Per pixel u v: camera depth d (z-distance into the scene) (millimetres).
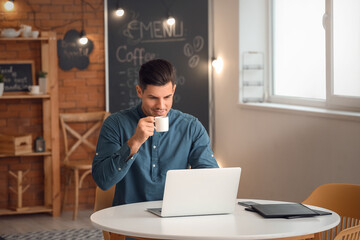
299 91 4898
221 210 2285
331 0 4234
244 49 5410
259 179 5102
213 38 6109
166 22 6035
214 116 6137
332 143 3984
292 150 4520
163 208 2203
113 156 2320
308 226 2090
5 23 5652
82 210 5898
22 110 5770
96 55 5895
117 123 2549
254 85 5414
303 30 4797
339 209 2875
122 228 2062
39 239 4742
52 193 5613
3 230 5086
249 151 5289
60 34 5793
